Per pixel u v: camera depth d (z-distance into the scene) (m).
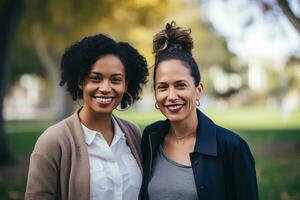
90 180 3.22
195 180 3.23
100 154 3.33
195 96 3.43
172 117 3.37
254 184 3.24
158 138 3.47
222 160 3.26
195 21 48.84
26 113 51.69
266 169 10.81
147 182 3.37
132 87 3.68
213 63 49.53
